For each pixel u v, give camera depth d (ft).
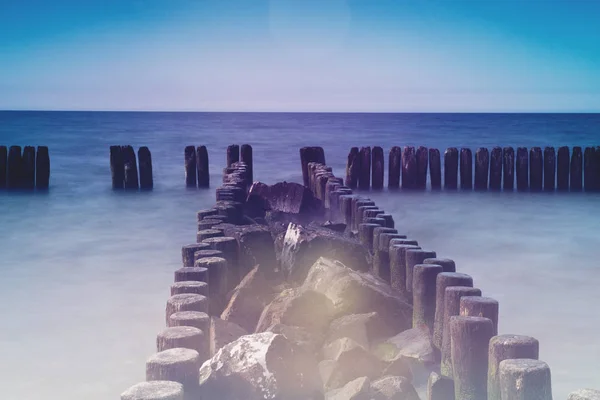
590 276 38.70
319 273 23.84
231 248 27.35
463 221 59.21
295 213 49.34
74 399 21.67
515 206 67.92
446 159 79.66
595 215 62.44
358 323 20.71
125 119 517.14
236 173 56.95
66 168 106.52
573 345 26.37
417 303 22.65
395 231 30.42
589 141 206.69
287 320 20.77
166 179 89.92
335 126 370.53
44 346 26.58
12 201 70.74
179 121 469.57
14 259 42.88
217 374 14.74
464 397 16.63
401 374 18.25
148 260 42.14
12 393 22.17
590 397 11.34
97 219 58.85
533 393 13.30
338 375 17.63
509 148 78.84
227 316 22.52
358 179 80.48
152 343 26.94
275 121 497.87
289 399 14.69
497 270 40.22
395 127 346.13
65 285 36.19
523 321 29.78
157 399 11.75
